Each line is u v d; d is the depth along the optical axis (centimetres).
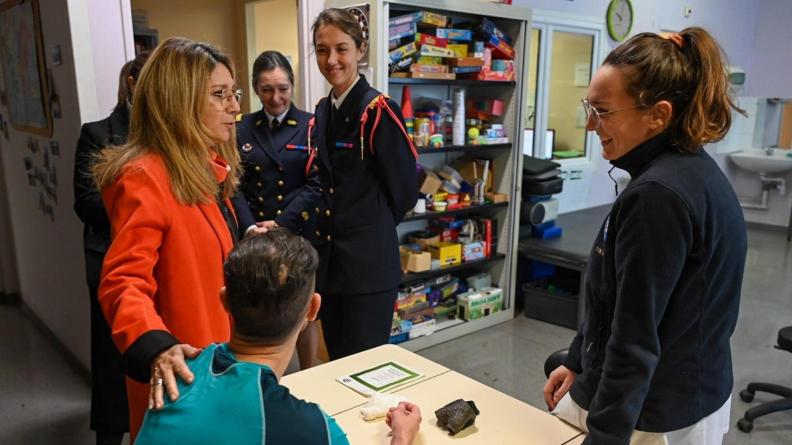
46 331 379
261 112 273
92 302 223
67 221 306
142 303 123
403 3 303
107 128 214
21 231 400
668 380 117
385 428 139
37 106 315
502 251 401
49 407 289
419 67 321
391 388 160
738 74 667
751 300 447
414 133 337
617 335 111
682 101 112
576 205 545
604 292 123
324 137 241
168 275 140
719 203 111
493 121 384
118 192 137
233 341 100
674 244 106
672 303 113
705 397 120
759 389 295
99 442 237
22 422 276
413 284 360
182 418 90
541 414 146
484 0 359
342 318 248
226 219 167
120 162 138
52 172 313
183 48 142
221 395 91
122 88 218
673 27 593
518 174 386
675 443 121
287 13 491
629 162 120
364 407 148
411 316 359
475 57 347
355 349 246
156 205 135
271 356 99
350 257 238
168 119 139
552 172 425
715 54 112
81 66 257
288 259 97
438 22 329
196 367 100
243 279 95
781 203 661
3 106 389
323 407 150
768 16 677
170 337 117
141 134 143
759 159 645
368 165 237
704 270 111
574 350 149
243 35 472
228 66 151
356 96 234
